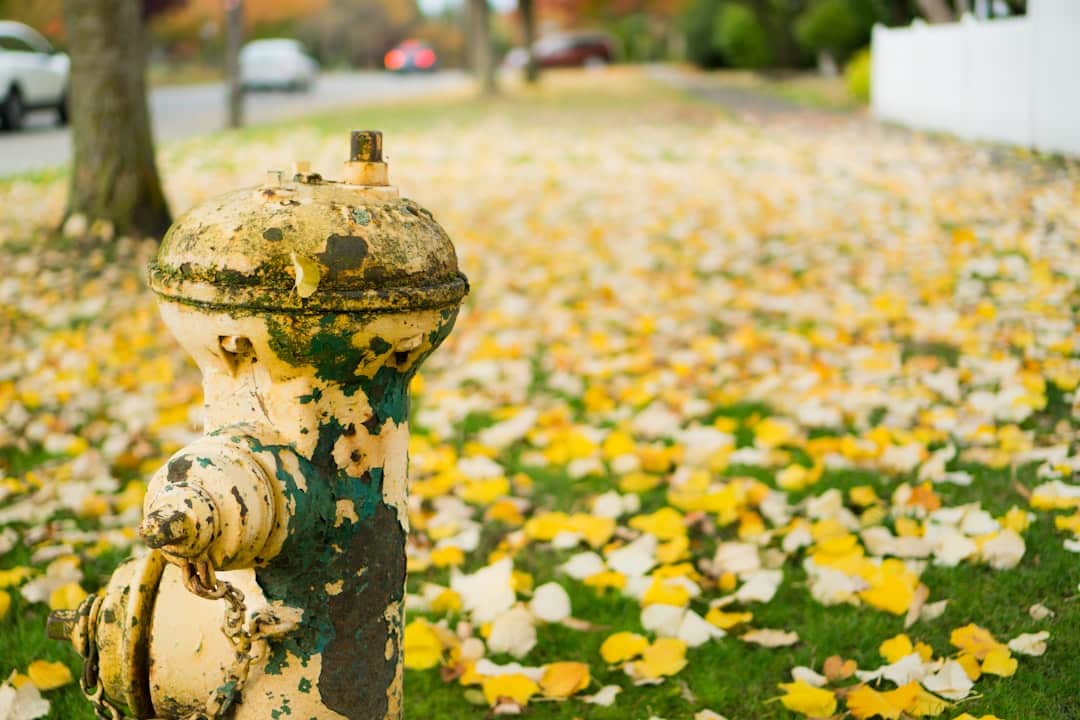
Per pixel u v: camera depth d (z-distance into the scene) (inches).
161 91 1368.1
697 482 140.0
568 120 754.2
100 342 219.8
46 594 121.3
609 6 2132.1
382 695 77.2
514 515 137.7
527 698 98.7
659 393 178.9
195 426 170.9
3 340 224.5
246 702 73.8
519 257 294.0
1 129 744.3
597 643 110.8
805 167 446.6
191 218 71.5
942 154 456.1
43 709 100.3
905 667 96.6
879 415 166.7
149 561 77.4
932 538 119.6
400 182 450.3
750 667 104.8
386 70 2630.4
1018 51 473.4
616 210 364.2
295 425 70.0
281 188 71.8
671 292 248.4
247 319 67.3
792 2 1381.6
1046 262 241.1
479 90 1119.6
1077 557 116.0
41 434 172.4
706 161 485.4
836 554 119.6
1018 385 161.0
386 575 76.0
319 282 66.9
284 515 68.2
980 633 101.0
